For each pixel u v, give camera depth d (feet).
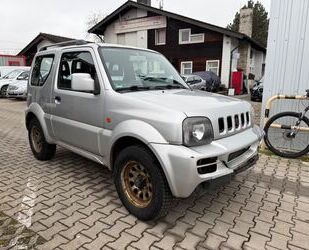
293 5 17.48
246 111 11.86
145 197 10.59
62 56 14.40
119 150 11.57
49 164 16.72
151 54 14.70
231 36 69.31
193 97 11.38
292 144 18.45
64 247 9.09
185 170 8.88
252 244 9.37
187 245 9.29
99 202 12.07
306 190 13.37
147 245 9.26
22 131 26.16
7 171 15.64
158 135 9.47
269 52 18.57
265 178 14.67
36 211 11.28
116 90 11.38
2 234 9.73
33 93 16.55
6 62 86.84
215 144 9.68
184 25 75.56
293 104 18.43
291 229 10.22
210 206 11.80
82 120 12.73
